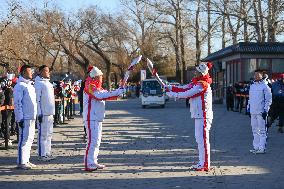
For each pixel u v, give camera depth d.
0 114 15.20
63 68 61.25
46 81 11.75
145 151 13.26
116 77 71.56
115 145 14.55
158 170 10.41
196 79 10.36
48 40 48.06
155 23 62.94
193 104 10.30
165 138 16.34
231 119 24.52
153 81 37.12
